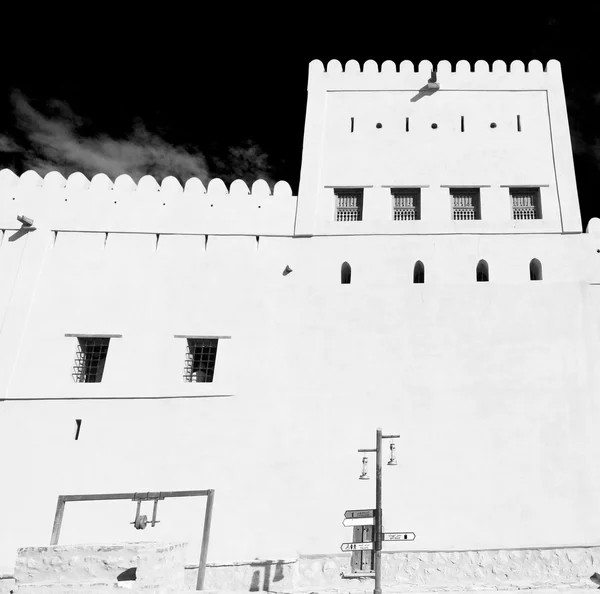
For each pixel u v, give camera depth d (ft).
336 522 56.39
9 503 58.49
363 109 72.38
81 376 64.28
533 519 55.47
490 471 57.16
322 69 74.74
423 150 69.77
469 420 58.95
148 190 69.77
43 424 61.11
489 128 70.33
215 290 65.36
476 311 62.54
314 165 69.77
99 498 46.11
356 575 54.39
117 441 60.29
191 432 60.23
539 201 66.95
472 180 67.92
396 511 56.29
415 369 61.05
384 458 58.18
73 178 70.49
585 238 64.49
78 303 65.46
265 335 63.36
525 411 58.85
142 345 63.62
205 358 64.28
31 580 36.42
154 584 36.11
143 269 66.54
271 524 56.59
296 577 54.49
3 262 67.21
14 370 62.95
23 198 69.77
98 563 36.50
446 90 72.49
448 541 55.16
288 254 66.23
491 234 65.31
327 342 62.64
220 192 69.36
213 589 53.93
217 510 57.36
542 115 70.69
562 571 53.67
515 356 60.75
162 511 57.72
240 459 58.95
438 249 65.05
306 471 58.18
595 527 54.90
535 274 65.26
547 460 57.11
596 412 58.34
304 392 61.00
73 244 67.82
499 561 54.24
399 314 63.00
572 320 61.62
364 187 68.54
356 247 65.92
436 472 57.41
